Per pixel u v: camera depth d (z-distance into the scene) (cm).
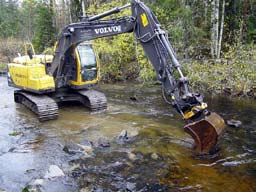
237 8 1817
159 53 733
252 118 1003
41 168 680
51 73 1101
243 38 1708
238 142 805
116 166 684
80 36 976
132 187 595
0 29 3875
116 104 1227
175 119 1014
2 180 630
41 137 863
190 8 1669
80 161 711
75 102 1223
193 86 1438
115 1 1912
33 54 1196
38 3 3123
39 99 1038
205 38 1809
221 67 1464
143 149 769
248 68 1359
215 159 707
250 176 631
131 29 838
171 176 635
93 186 604
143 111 1117
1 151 775
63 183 615
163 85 730
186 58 1605
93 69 1129
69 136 868
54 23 2758
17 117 1050
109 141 824
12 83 1190
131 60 1888
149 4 1670
